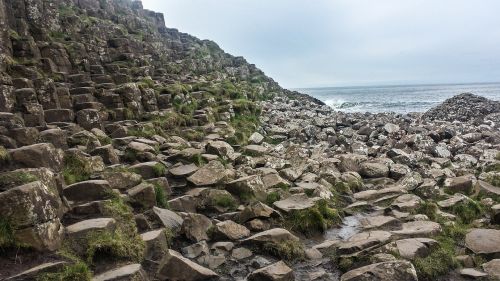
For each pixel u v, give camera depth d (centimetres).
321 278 969
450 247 1113
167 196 1359
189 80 3838
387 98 13012
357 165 1970
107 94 2216
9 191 839
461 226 1290
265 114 3712
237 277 966
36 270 771
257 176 1473
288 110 4147
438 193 1617
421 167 2014
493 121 3838
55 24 2997
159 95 2667
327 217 1312
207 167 1510
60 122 1738
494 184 1689
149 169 1473
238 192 1416
